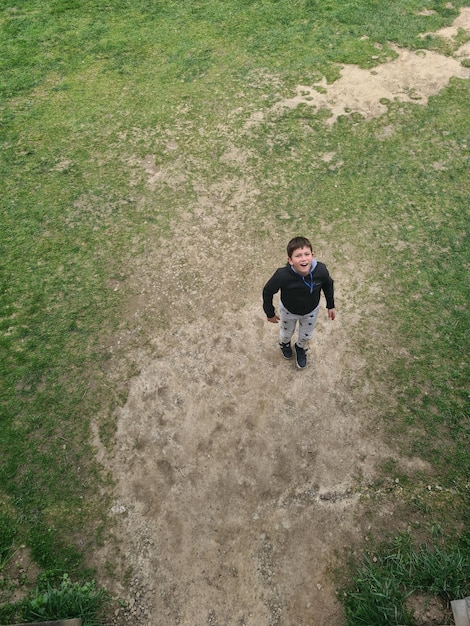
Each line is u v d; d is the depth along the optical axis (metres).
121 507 3.91
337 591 3.48
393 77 7.51
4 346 4.85
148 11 9.25
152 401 4.46
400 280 5.13
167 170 6.45
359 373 4.54
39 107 7.50
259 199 6.02
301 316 3.98
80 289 5.29
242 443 4.19
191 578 3.59
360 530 3.72
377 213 5.76
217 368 4.64
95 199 6.17
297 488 3.95
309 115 7.02
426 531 3.67
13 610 3.44
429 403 4.31
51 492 3.98
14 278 5.40
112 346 4.83
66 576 3.56
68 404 4.46
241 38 8.45
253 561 3.64
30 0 9.76
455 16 8.52
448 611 3.31
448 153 6.36
